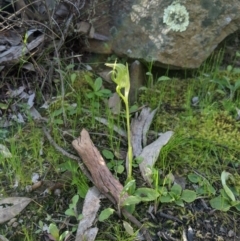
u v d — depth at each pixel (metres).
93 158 0.46
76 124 0.53
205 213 0.45
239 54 0.61
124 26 0.57
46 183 0.47
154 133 0.53
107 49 0.59
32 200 0.46
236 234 0.44
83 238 0.42
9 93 0.56
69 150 0.50
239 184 0.48
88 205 0.44
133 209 0.44
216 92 0.58
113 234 0.43
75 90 0.56
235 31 0.60
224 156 0.51
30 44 0.56
